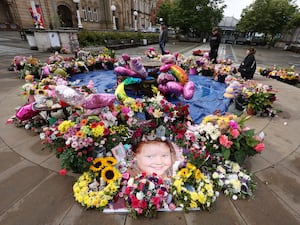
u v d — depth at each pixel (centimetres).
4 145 254
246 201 181
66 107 289
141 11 4159
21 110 281
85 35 1468
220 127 212
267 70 766
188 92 429
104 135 214
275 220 163
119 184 182
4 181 195
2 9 2167
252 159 240
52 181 196
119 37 1761
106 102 250
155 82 484
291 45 2398
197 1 2870
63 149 198
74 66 679
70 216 161
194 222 159
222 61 862
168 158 225
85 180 186
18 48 1165
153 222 158
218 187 190
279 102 450
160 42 985
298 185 202
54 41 1127
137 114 303
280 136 298
